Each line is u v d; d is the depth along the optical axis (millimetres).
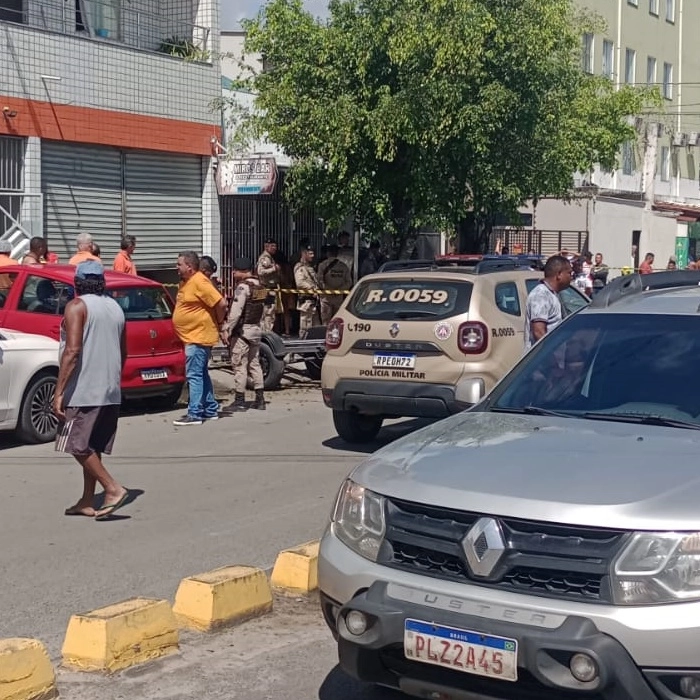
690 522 3867
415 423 12758
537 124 17828
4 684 4883
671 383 5281
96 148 17844
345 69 17594
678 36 45094
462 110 16672
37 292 12680
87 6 18344
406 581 4215
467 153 17375
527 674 3936
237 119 20156
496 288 10469
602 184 38750
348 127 17078
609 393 5348
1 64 16062
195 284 12414
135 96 18328
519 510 4039
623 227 36062
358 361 10398
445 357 10023
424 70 16844
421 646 4090
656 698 3830
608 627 3820
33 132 16625
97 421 8297
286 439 11766
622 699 3795
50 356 11328
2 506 8805
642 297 6035
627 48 40906
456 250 22344
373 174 17891
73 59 17172
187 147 19391
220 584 6078
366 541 4434
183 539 7836
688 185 47344
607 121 24359
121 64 18031
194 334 12516
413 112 16625
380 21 17125
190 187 19797
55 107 16922
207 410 12961
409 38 16469
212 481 9719
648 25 42469
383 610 4172
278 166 21516
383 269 11562
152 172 18969
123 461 10594
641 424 4953
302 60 17703
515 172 18062
